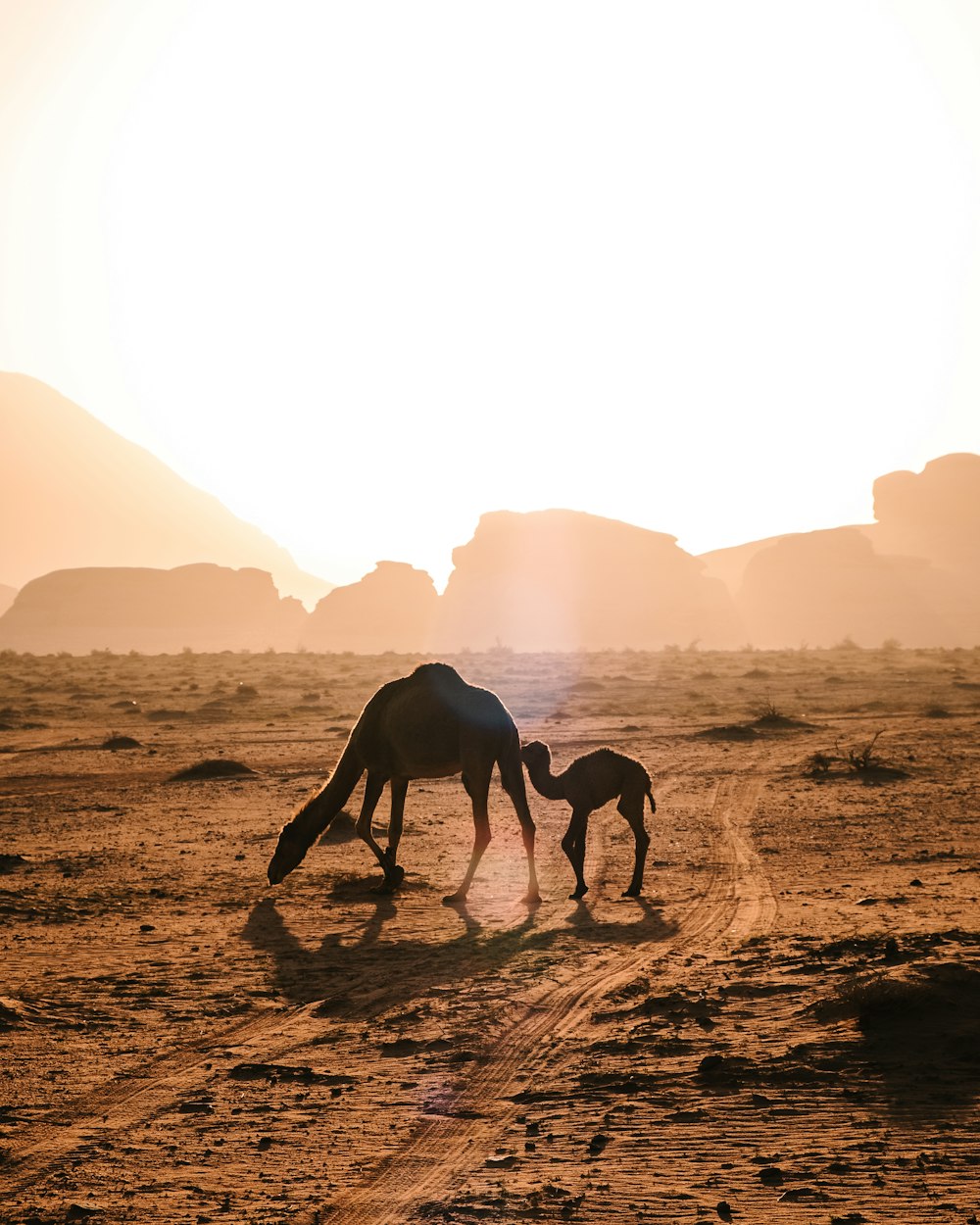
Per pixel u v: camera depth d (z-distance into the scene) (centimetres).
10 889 1560
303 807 1590
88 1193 648
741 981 1004
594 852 1820
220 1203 629
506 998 1006
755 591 18100
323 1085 815
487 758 1493
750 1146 670
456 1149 693
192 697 6031
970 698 5141
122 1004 1029
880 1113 702
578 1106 749
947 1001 865
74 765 3225
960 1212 571
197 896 1520
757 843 1856
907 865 1619
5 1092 817
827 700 5262
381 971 1129
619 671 7706
